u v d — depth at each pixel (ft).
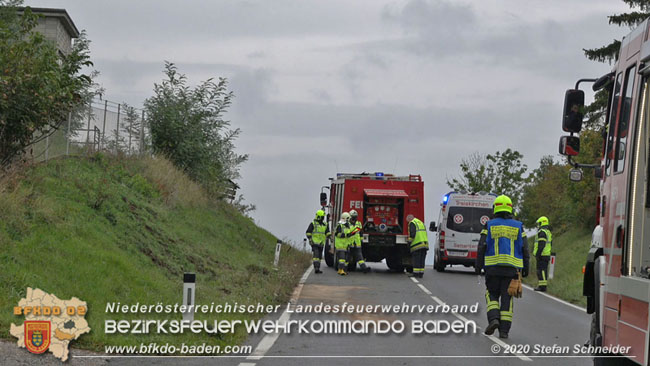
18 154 66.23
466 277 108.58
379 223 114.83
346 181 114.62
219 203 121.49
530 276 106.83
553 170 187.62
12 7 91.56
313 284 86.79
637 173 30.01
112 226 67.51
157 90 116.98
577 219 158.10
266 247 113.50
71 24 144.66
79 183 71.46
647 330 26.11
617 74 35.22
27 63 63.26
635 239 29.68
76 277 49.29
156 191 94.99
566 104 37.73
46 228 55.47
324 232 105.29
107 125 97.30
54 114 66.90
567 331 53.31
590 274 37.14
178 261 71.26
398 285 89.86
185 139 114.73
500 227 49.16
